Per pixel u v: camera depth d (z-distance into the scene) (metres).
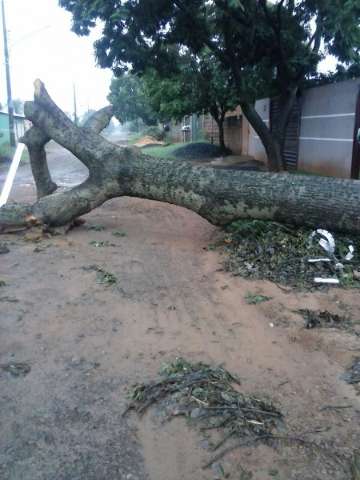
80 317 3.85
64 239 6.29
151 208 8.70
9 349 3.35
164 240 6.32
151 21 9.68
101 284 4.59
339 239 5.14
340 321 3.69
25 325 3.71
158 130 35.59
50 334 3.57
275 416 2.57
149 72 13.05
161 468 2.24
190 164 6.04
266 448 2.35
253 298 4.19
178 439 2.43
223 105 16.39
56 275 4.85
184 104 15.51
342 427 2.49
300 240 5.17
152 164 6.12
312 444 2.37
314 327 3.61
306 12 10.55
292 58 10.68
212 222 6.05
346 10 8.45
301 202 5.21
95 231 6.80
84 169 16.52
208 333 3.57
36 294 4.33
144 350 3.32
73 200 6.37
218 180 5.70
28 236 6.17
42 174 7.66
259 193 5.44
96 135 6.50
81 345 3.40
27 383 2.93
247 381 2.92
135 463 2.27
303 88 11.92
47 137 7.12
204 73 14.23
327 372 3.00
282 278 4.61
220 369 3.01
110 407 2.69
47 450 2.36
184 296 4.30
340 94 10.06
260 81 12.02
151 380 2.94
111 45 9.90
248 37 10.40
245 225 5.62
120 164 6.22
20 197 10.07
